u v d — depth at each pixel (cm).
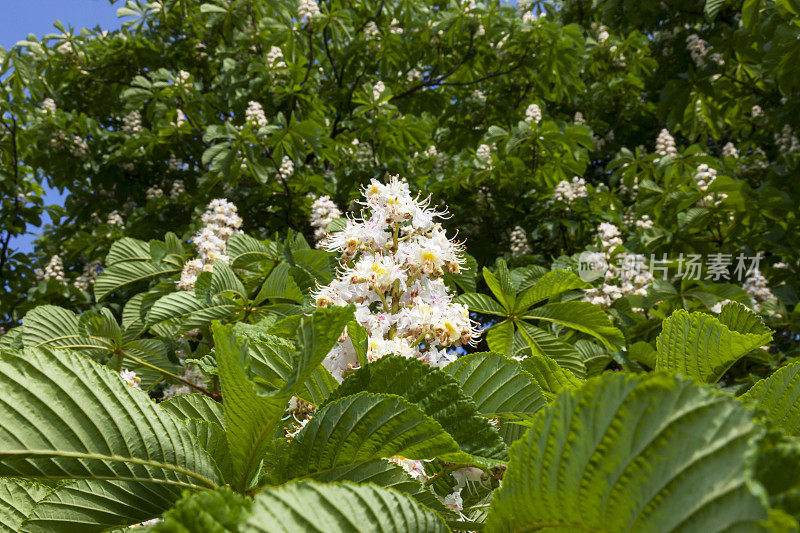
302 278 347
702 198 626
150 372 359
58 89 1053
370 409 91
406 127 920
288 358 126
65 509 92
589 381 58
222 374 88
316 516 60
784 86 661
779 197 605
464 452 89
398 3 1080
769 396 105
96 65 1088
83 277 843
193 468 94
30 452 84
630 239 658
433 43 1095
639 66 1125
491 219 820
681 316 128
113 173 937
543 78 1005
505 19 1036
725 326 121
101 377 89
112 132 1000
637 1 1080
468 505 124
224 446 101
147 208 838
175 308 316
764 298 585
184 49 1129
